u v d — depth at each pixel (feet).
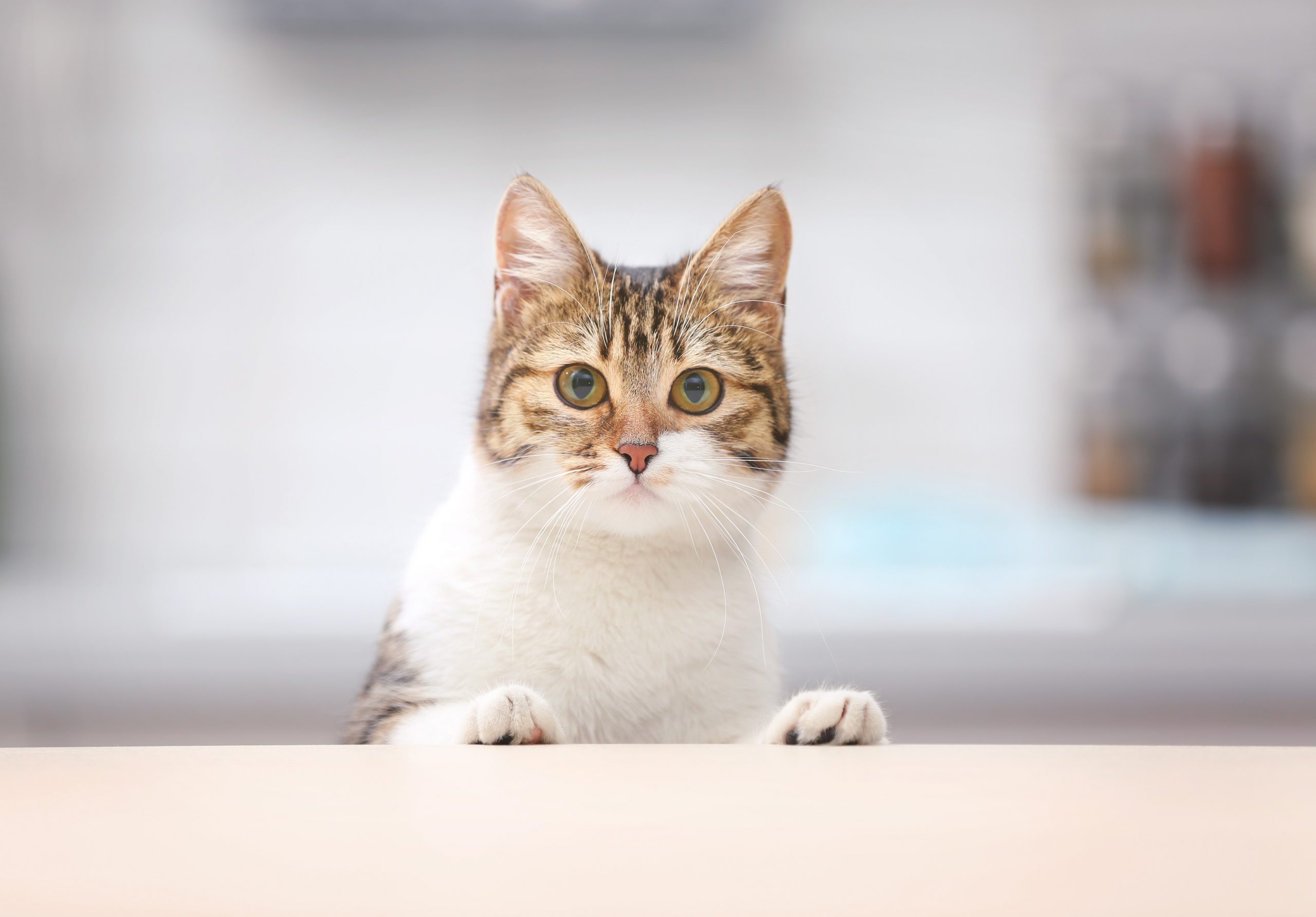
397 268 13.11
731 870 1.69
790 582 8.97
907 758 2.99
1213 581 11.17
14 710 10.73
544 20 12.69
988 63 12.91
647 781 2.57
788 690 7.04
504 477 5.29
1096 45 12.78
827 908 1.50
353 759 2.94
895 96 12.99
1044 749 3.18
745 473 5.43
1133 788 2.38
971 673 10.63
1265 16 12.60
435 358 13.15
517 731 4.07
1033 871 1.67
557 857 1.78
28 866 1.71
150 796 2.29
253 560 12.90
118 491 12.93
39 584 11.53
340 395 13.12
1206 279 12.34
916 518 11.88
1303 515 12.20
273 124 12.95
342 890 1.58
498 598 5.01
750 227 5.60
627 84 12.98
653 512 5.05
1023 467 13.00
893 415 13.07
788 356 6.35
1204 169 12.25
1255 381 12.32
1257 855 1.76
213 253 13.03
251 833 1.94
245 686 10.76
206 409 13.02
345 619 10.95
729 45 12.91
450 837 1.91
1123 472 12.50
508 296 5.58
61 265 12.87
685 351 5.35
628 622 5.02
